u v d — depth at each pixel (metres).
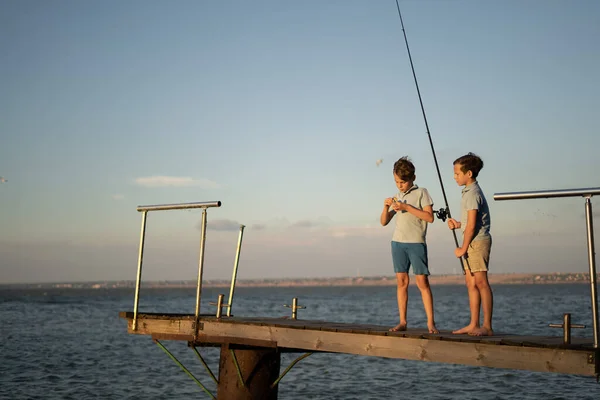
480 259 5.53
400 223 6.01
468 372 15.48
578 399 12.21
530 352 4.64
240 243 7.59
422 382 14.40
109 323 34.69
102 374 16.06
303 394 13.23
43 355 19.80
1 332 28.42
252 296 120.12
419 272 5.81
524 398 12.44
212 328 6.84
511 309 48.25
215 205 6.79
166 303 71.62
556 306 52.69
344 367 16.59
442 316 39.66
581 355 4.41
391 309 53.12
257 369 6.89
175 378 15.55
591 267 4.52
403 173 5.99
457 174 5.75
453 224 5.82
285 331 6.18
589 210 4.56
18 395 13.22
